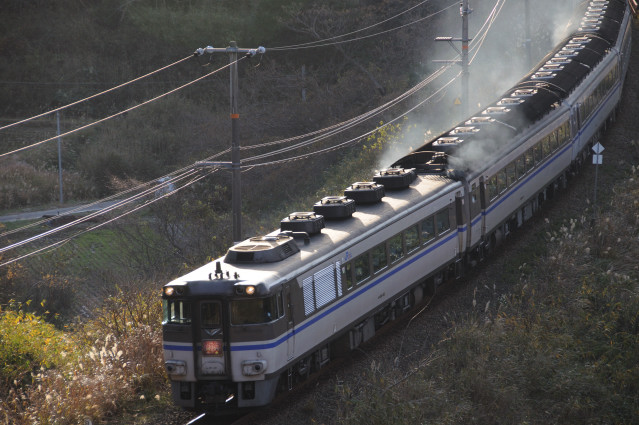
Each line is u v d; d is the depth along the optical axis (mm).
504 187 78438
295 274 47844
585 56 112562
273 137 194000
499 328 56312
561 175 97438
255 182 168625
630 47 168625
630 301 63219
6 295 110562
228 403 47688
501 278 71812
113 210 172750
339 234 54469
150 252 121875
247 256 48281
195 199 133375
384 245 58125
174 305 45625
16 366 57281
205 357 45125
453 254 69062
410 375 49781
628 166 104125
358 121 166125
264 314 44969
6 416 47188
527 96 92188
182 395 46594
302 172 163125
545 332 58375
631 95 144625
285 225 54219
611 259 73375
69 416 46781
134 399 50969
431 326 61656
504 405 48812
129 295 65688
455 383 50312
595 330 59875
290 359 47281
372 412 44906
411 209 61969
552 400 51031
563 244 74125
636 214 82625
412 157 74375
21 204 199625
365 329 57469
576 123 99688
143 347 54656
